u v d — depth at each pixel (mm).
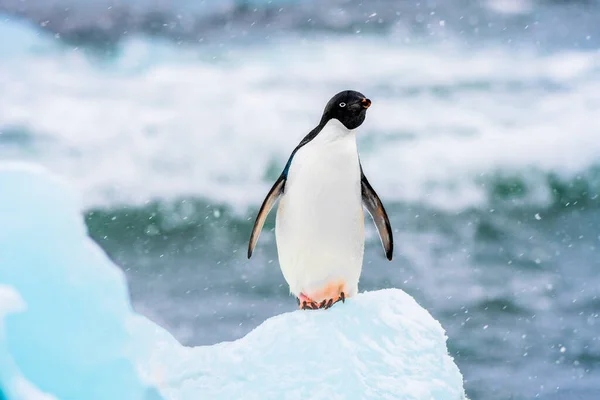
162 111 77500
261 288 47906
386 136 74125
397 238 57031
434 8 102500
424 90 85750
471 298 48000
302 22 101625
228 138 71812
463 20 102062
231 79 87562
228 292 47375
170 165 68562
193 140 71938
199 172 67125
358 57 95000
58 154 69312
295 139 73312
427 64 93312
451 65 93000
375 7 104062
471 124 76625
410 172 68125
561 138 71562
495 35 99562
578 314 46250
